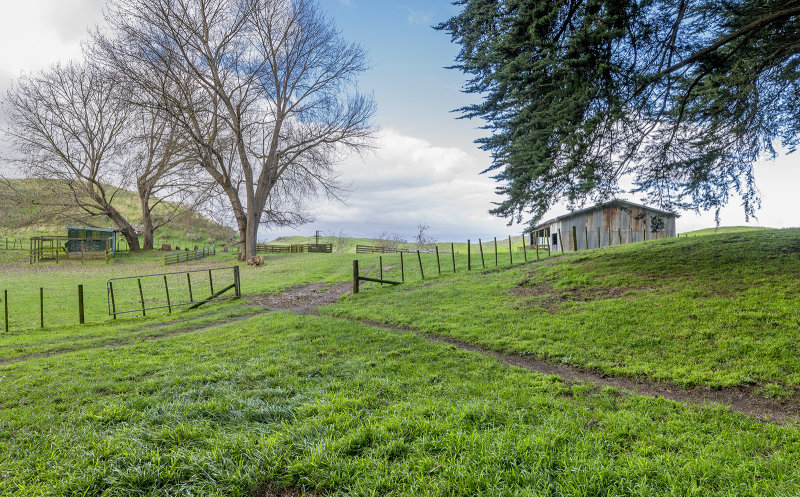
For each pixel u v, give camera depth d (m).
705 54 10.88
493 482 3.63
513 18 10.98
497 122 14.35
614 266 14.83
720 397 6.17
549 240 38.22
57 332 13.25
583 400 5.93
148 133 36.97
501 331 10.12
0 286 27.00
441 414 5.07
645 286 12.18
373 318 12.80
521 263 20.97
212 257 50.91
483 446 4.13
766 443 4.57
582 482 3.62
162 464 4.00
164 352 9.27
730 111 13.47
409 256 36.75
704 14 12.20
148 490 3.68
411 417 4.91
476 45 14.14
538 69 11.09
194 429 4.75
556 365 7.93
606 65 9.95
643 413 5.42
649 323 9.34
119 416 5.36
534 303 12.49
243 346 9.51
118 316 16.97
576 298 12.34
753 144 14.18
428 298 14.90
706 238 17.50
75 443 4.59
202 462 3.97
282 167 42.38
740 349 7.61
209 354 8.90
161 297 22.03
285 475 3.82
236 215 43.47
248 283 25.98
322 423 4.83
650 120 12.40
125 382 7.01
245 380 6.89
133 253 51.88
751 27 10.45
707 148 13.92
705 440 4.65
